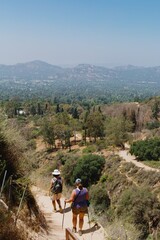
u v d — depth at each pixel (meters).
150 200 29.30
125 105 116.19
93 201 34.56
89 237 8.33
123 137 73.88
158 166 49.75
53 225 8.77
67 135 79.38
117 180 43.97
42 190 12.25
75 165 51.50
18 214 6.35
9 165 8.06
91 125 84.25
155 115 106.88
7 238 5.64
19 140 8.72
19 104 155.50
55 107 150.75
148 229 27.45
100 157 51.81
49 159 59.41
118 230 9.33
